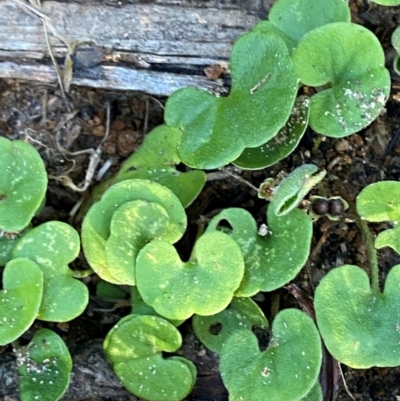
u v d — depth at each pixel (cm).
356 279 10
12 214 10
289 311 10
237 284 10
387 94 10
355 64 10
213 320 10
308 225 10
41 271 10
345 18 10
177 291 10
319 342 9
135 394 10
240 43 10
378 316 10
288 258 10
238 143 10
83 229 10
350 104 10
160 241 10
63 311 10
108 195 10
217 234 10
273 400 9
